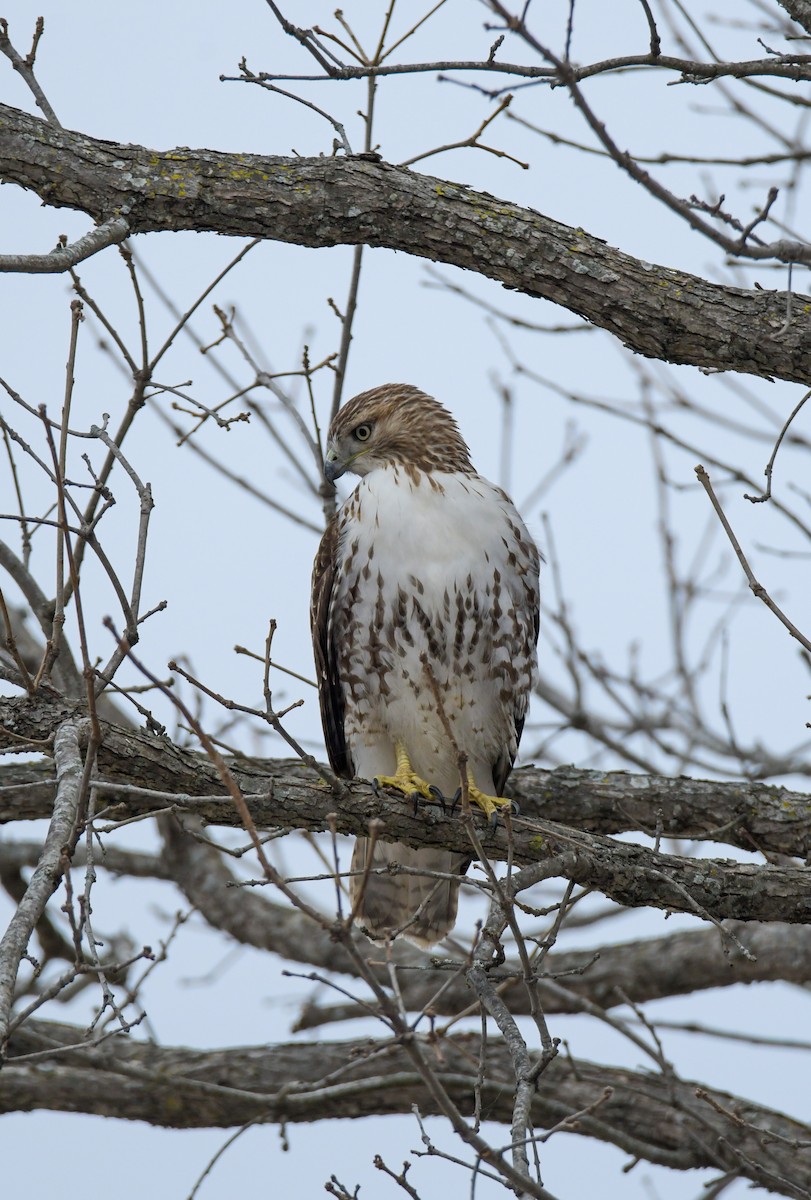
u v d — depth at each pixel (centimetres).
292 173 940
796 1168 1159
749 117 1035
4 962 611
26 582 1046
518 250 945
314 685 1010
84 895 698
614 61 821
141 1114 1250
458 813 1013
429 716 1183
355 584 1176
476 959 856
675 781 1173
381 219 944
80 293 902
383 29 1076
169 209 922
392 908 1243
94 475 829
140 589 804
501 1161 659
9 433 802
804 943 1345
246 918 1470
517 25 712
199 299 955
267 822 970
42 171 905
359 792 994
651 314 937
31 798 1137
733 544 780
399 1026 632
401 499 1170
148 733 934
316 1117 1245
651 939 1409
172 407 1125
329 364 1230
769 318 928
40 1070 1255
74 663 1059
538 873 919
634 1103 1221
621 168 724
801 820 1141
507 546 1173
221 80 877
